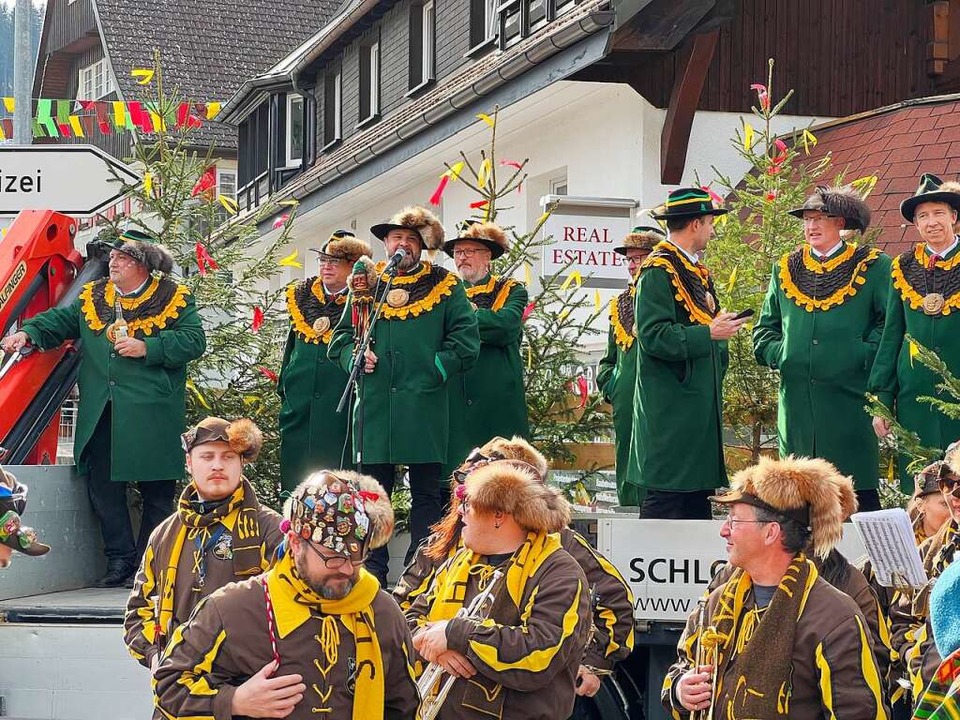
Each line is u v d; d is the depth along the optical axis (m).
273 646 5.14
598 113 17.41
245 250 13.84
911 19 17.83
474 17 21.11
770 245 11.65
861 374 8.93
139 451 10.07
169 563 7.14
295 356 11.09
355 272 9.96
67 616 9.05
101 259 11.07
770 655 5.64
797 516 5.74
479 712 6.00
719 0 15.12
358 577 5.24
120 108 19.19
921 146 14.95
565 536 7.14
